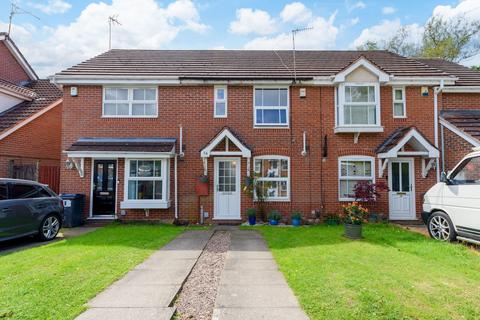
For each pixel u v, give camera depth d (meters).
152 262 5.81
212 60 13.34
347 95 11.23
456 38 26.69
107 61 12.73
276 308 3.68
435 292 4.10
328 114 11.47
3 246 7.49
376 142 11.34
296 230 9.24
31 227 7.70
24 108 13.96
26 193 7.84
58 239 8.37
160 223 10.80
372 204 11.04
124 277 4.89
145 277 4.91
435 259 5.82
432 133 11.49
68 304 3.75
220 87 11.53
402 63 13.20
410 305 3.69
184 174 11.22
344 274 4.84
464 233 6.88
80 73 11.38
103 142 10.96
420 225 10.39
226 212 11.12
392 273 4.88
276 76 11.52
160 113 11.42
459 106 12.10
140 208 10.80
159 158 10.73
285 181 11.26
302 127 11.41
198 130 11.38
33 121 13.25
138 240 7.70
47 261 5.66
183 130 11.39
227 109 11.45
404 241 7.36
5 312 3.48
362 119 11.22
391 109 11.50
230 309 3.66
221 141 11.08
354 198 11.11
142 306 3.76
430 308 3.62
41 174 12.45
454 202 7.16
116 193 11.05
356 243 7.18
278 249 6.72
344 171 11.32
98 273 4.98
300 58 13.95
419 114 11.54
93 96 11.40
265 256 6.26
